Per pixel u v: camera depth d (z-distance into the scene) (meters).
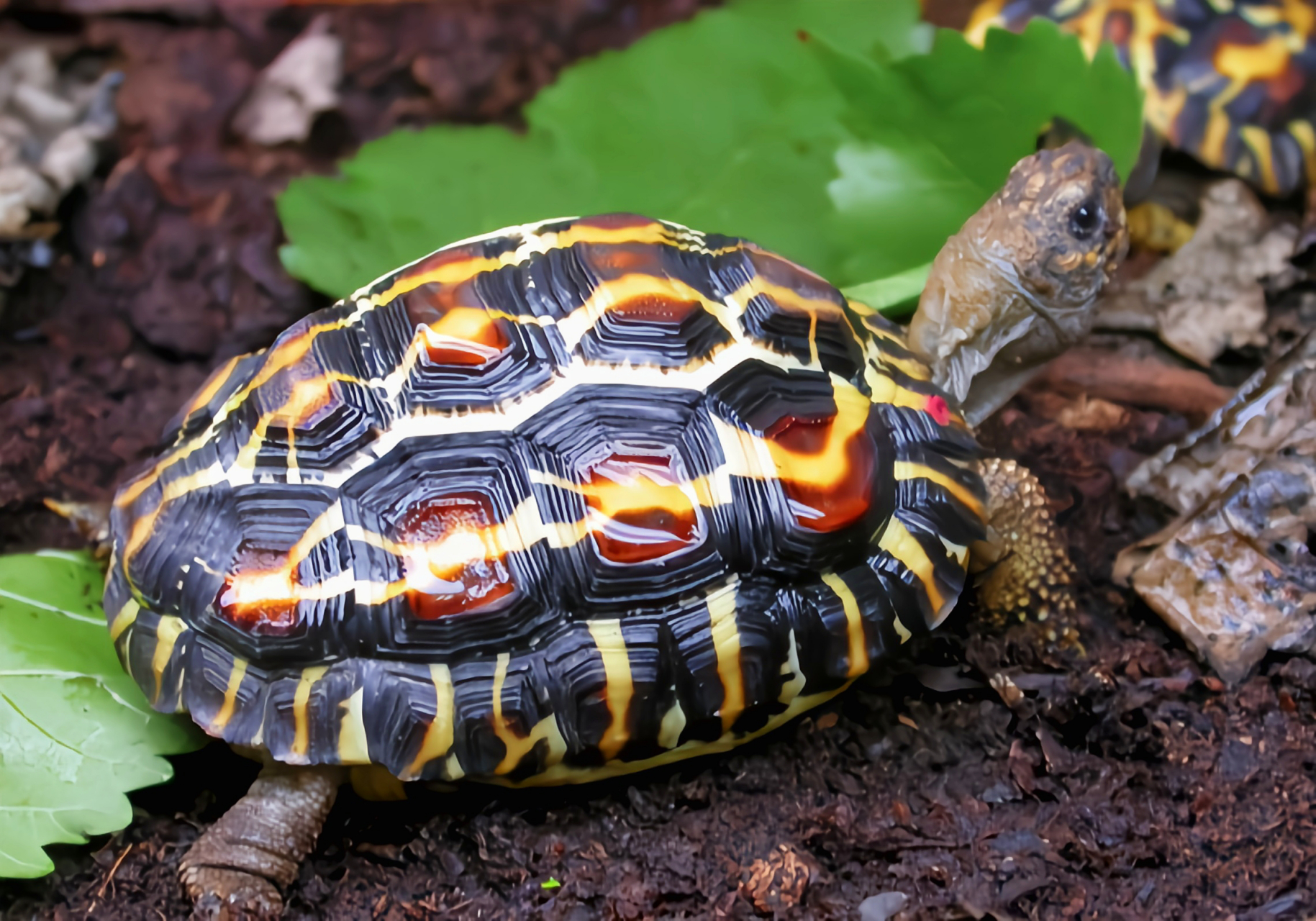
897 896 0.49
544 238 0.50
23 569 0.51
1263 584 0.51
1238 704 0.51
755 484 0.49
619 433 0.49
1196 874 0.49
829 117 0.56
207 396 0.51
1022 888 0.49
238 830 0.49
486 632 0.48
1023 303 0.52
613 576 0.48
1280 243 0.57
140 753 0.50
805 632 0.49
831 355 0.50
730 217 0.56
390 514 0.48
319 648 0.48
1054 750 0.51
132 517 0.50
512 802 0.50
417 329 0.49
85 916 0.49
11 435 0.56
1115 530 0.54
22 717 0.49
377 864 0.50
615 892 0.49
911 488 0.50
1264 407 0.52
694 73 0.56
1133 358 0.56
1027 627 0.52
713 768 0.50
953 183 0.56
